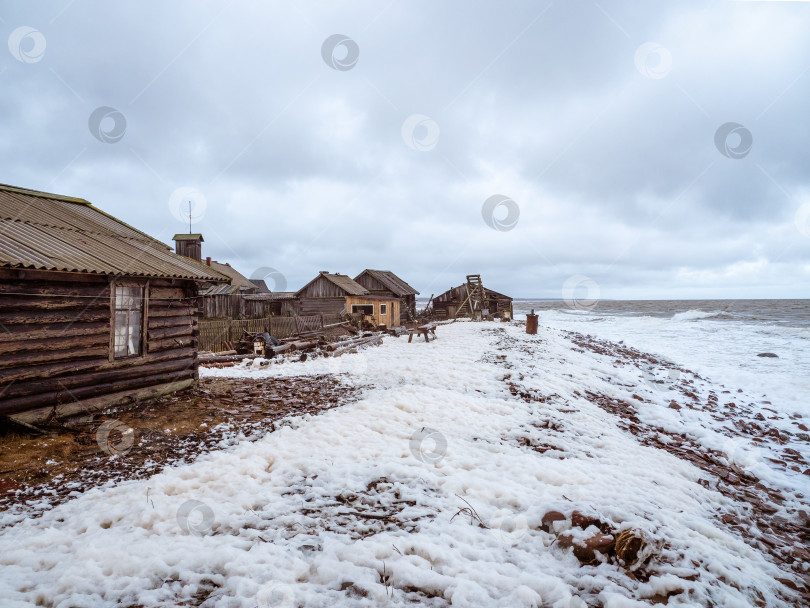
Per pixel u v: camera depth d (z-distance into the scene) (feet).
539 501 12.68
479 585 8.68
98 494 13.28
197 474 14.69
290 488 13.58
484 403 24.61
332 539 10.46
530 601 8.11
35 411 20.20
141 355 26.12
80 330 22.25
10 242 20.25
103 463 16.19
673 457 19.03
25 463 15.90
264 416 22.95
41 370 20.38
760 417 31.04
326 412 23.18
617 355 57.36
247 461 15.61
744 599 8.97
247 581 8.43
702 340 90.74
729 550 11.39
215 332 54.54
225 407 24.68
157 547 9.97
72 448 17.61
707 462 20.02
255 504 12.41
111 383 23.95
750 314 198.08
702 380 45.03
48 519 11.80
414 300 132.77
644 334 106.73
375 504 12.53
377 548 9.86
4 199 26.37
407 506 12.34
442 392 26.18
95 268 21.58
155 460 16.55
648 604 8.23
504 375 32.30
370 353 48.03
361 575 8.87
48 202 29.99
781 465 20.63
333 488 13.56
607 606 8.12
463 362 38.83
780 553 11.93
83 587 8.48
